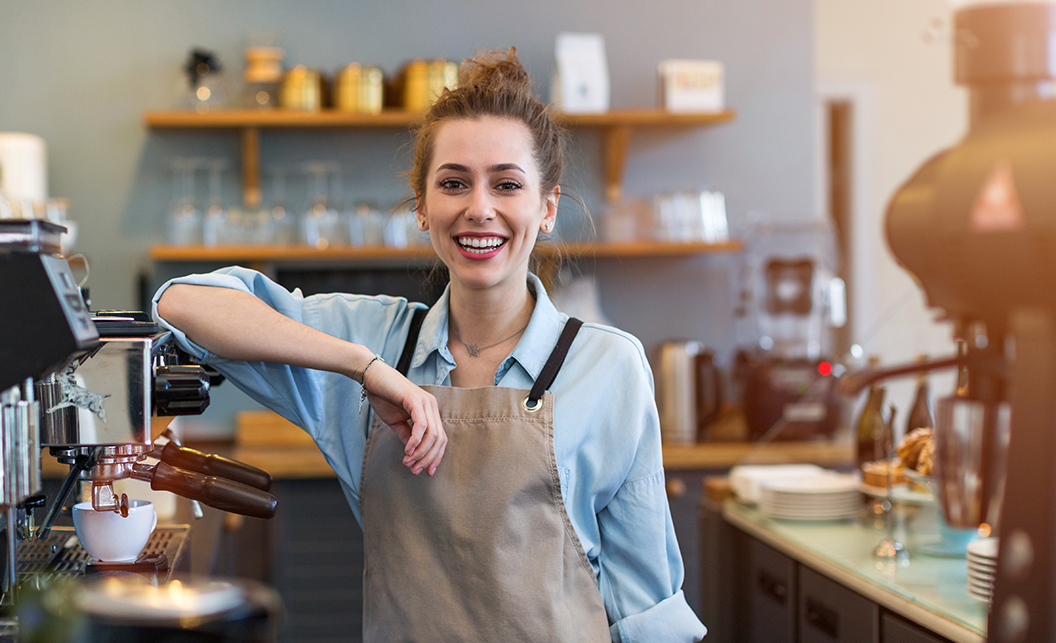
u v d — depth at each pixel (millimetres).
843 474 2191
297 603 3100
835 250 3693
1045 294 623
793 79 3822
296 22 3604
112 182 3541
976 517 1325
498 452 1169
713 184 3811
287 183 3633
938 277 679
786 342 3572
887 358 1869
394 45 3645
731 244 3547
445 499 1164
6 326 883
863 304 4754
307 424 1265
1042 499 662
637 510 1231
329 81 3557
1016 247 627
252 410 3561
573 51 3488
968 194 651
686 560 3225
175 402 1054
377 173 3652
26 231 898
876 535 1890
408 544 1174
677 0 3762
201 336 1148
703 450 3258
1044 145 621
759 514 2123
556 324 1268
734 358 3797
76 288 956
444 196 1168
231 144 3580
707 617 2361
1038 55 639
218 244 3393
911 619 1469
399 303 1343
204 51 3553
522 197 1161
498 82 1210
